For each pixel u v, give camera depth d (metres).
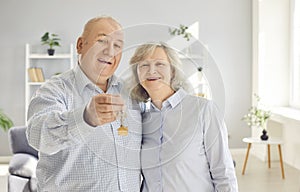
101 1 7.00
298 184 5.41
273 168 6.25
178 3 7.11
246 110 7.33
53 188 1.51
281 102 6.90
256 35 7.00
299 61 6.56
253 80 7.13
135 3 7.04
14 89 6.98
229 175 1.65
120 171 1.49
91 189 1.49
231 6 7.21
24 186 3.88
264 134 6.00
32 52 6.96
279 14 6.82
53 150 1.32
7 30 6.92
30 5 6.93
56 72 7.02
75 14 6.98
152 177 1.56
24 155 4.26
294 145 6.22
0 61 6.94
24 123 7.01
